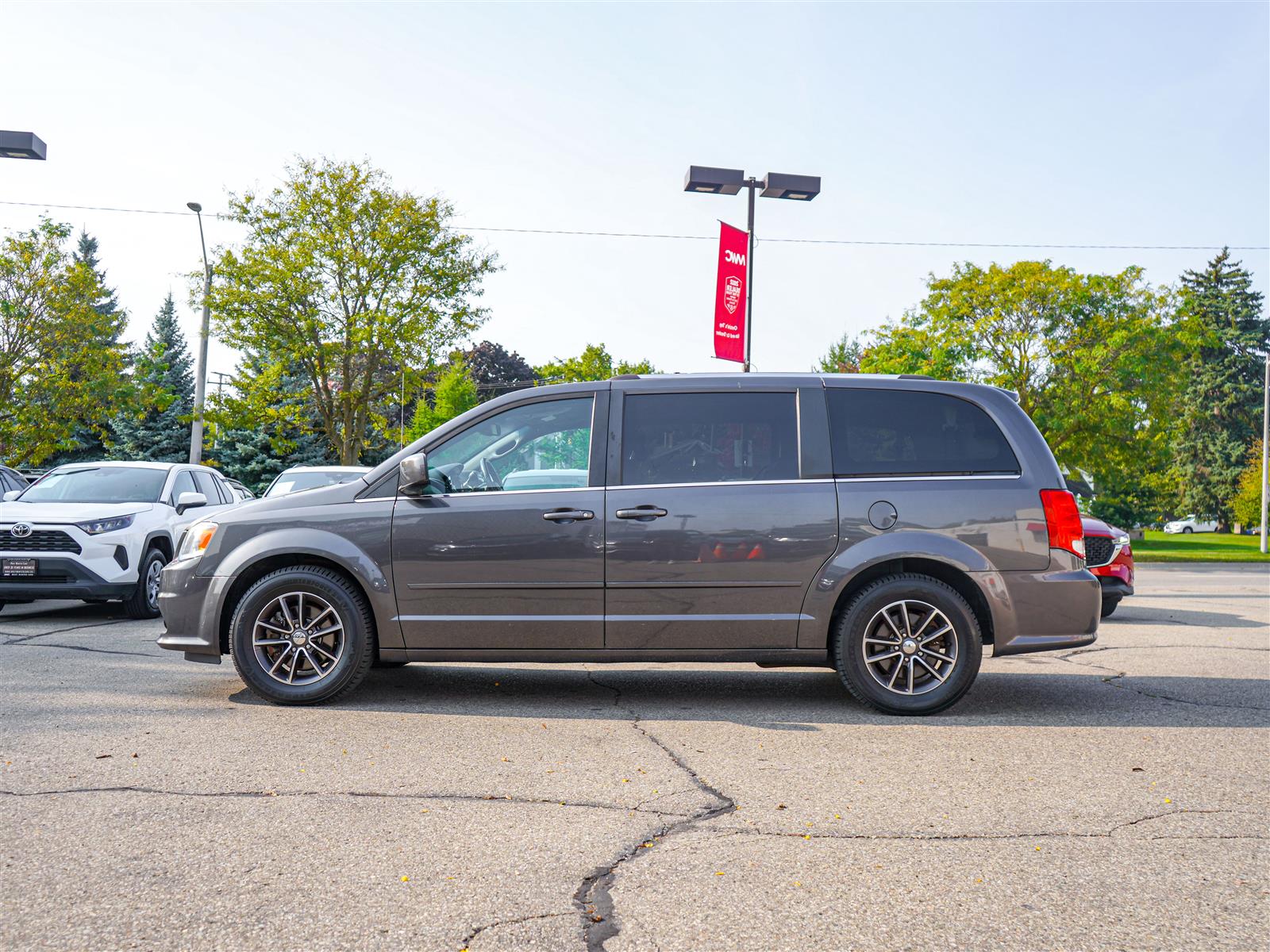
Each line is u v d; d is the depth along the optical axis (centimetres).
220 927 284
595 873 328
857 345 6100
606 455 596
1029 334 3181
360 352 2933
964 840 363
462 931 282
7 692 622
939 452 592
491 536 586
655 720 561
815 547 579
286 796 411
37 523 1013
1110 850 353
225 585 598
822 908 300
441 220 2897
